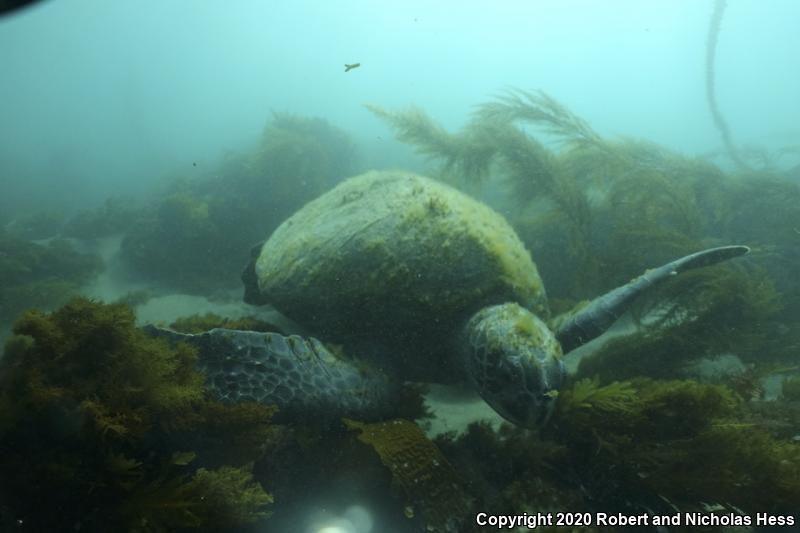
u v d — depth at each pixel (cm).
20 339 57
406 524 62
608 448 69
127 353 58
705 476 65
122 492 53
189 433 61
